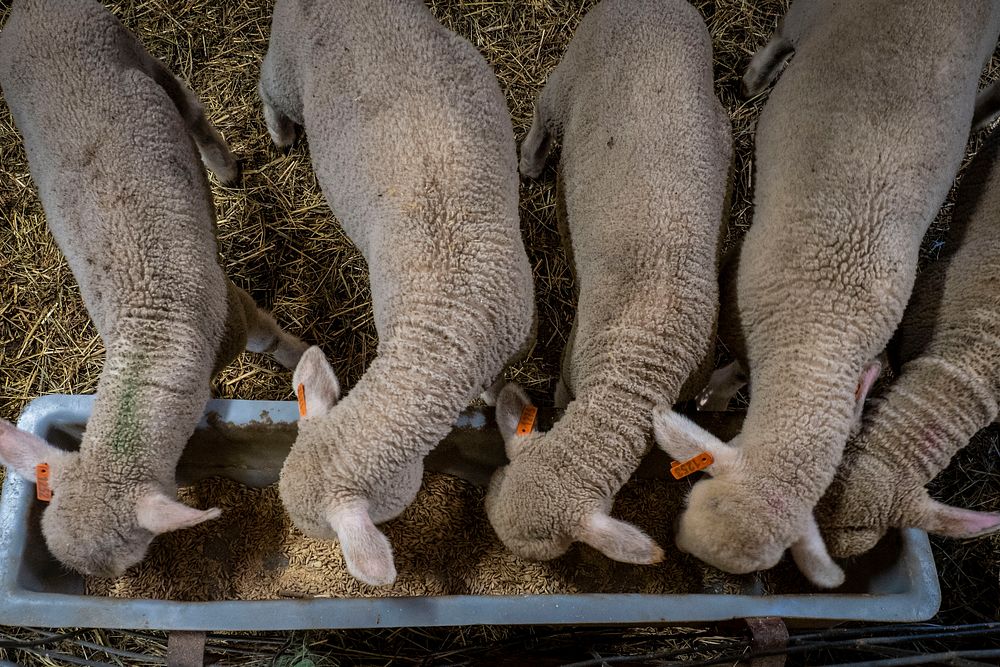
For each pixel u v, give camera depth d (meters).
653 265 2.60
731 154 2.92
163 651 3.15
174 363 2.57
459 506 3.17
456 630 3.21
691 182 2.64
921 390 2.69
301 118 3.10
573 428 2.59
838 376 2.52
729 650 2.94
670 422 2.52
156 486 2.54
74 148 2.52
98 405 2.54
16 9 2.59
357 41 2.57
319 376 2.65
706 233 2.67
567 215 2.98
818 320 2.55
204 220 2.80
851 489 2.58
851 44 2.66
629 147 2.64
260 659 3.02
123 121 2.56
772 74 3.74
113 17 2.73
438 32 2.63
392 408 2.47
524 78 3.88
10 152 3.68
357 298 3.63
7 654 3.15
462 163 2.51
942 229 3.75
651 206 2.60
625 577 3.13
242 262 3.65
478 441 2.96
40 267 3.59
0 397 3.47
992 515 2.50
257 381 3.55
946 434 2.64
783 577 3.14
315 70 2.65
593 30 2.81
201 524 3.07
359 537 2.26
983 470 3.56
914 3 2.56
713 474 2.51
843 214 2.54
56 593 2.53
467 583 3.10
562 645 2.98
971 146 3.82
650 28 2.71
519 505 2.53
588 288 2.76
